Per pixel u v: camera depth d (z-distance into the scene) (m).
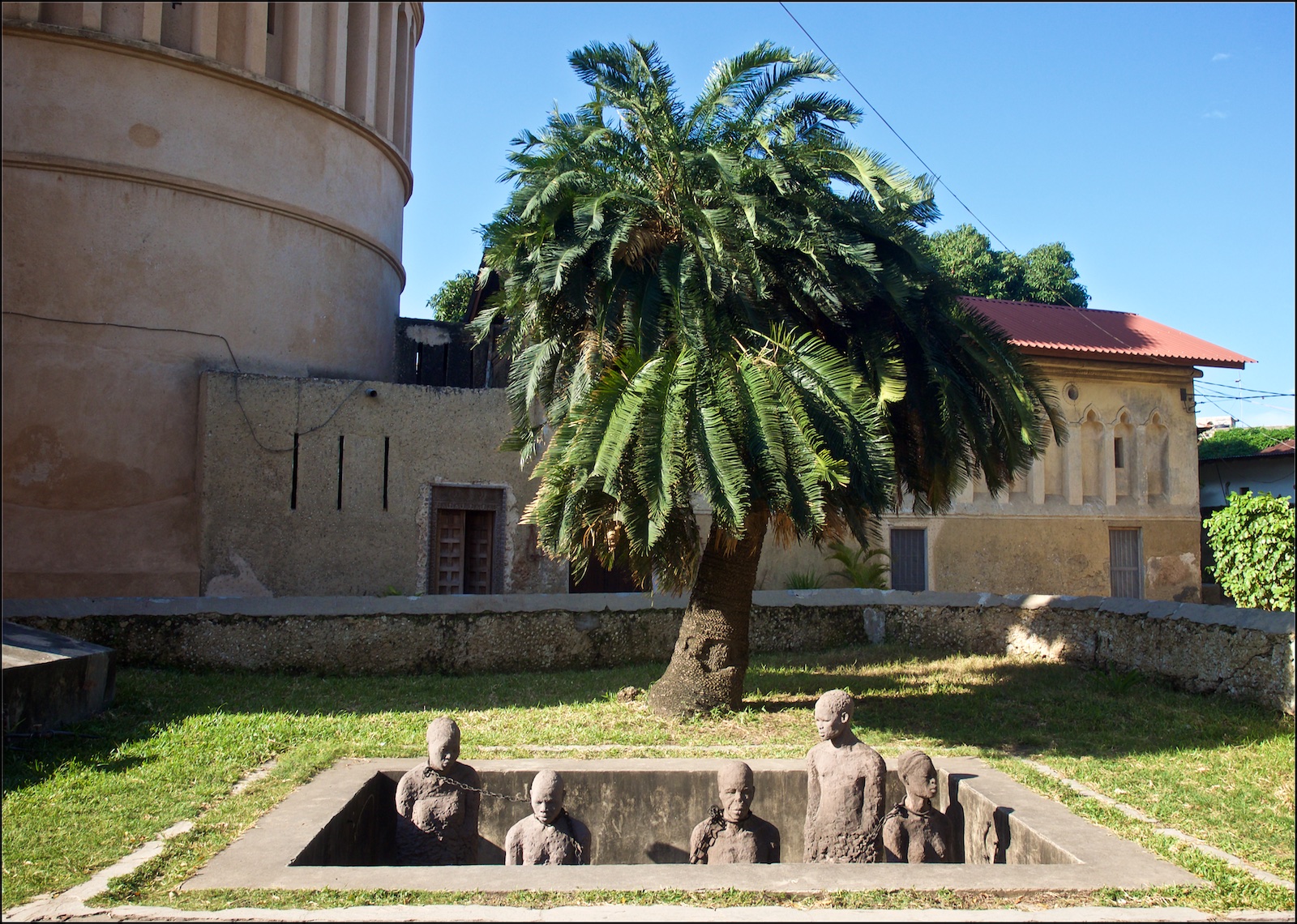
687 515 8.22
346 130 16.81
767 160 8.22
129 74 14.23
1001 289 29.28
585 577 16.06
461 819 5.96
